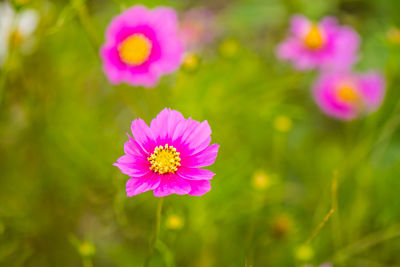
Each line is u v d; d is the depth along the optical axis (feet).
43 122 3.41
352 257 3.37
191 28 4.02
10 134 3.42
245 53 3.74
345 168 3.53
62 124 3.42
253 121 3.54
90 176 3.38
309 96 3.93
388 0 3.97
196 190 2.78
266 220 3.38
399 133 3.71
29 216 3.30
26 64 3.39
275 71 3.83
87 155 3.36
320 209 3.38
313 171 3.66
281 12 3.99
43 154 3.41
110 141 3.43
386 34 3.50
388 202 3.49
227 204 3.33
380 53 3.83
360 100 3.59
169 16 3.20
